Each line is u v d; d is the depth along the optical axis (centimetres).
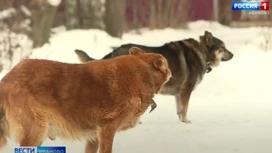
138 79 759
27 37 2011
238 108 1437
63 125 728
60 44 2023
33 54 1912
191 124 1214
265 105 1484
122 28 2330
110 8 2281
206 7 3534
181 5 2923
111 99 742
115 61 764
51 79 721
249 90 1700
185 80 1359
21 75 714
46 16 2020
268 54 1945
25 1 2439
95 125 744
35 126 707
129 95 750
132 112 756
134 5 3125
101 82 743
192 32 2627
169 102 1586
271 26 2491
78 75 738
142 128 1164
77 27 2261
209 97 1648
